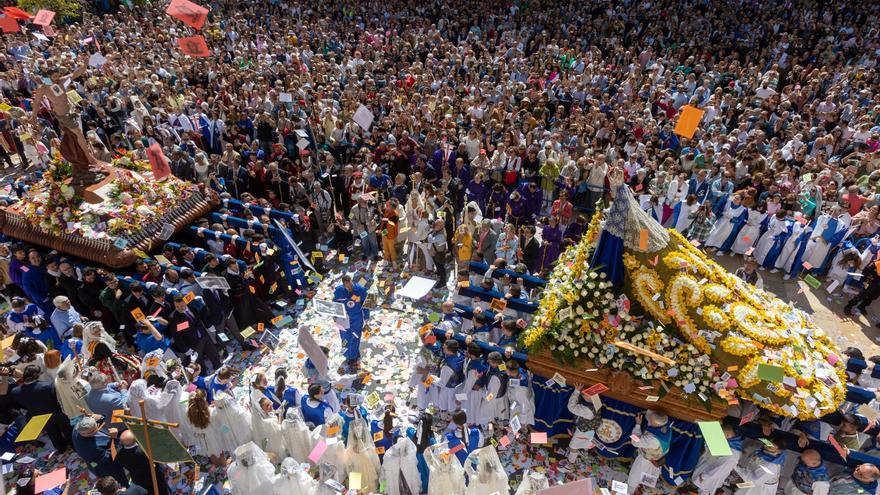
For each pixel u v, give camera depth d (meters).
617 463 8.55
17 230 11.42
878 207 11.88
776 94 18.95
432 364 9.20
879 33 24.92
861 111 17.64
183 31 26.11
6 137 16.56
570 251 9.93
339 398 9.48
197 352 9.62
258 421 7.81
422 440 7.46
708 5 28.77
